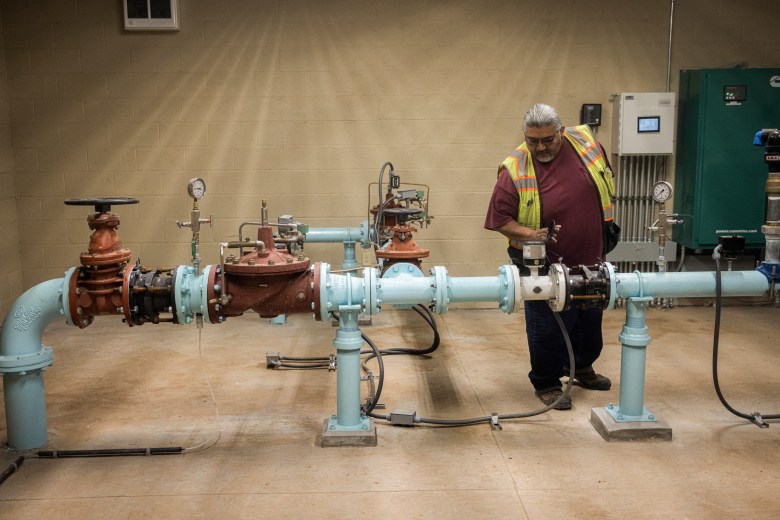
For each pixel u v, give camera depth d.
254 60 5.18
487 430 2.97
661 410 3.19
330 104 5.24
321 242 4.96
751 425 3.00
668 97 5.05
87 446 2.84
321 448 2.81
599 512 2.28
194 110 5.21
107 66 5.14
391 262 3.86
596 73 5.27
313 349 4.28
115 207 5.26
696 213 5.12
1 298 4.99
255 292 2.65
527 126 2.86
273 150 5.27
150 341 4.48
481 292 2.78
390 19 5.18
